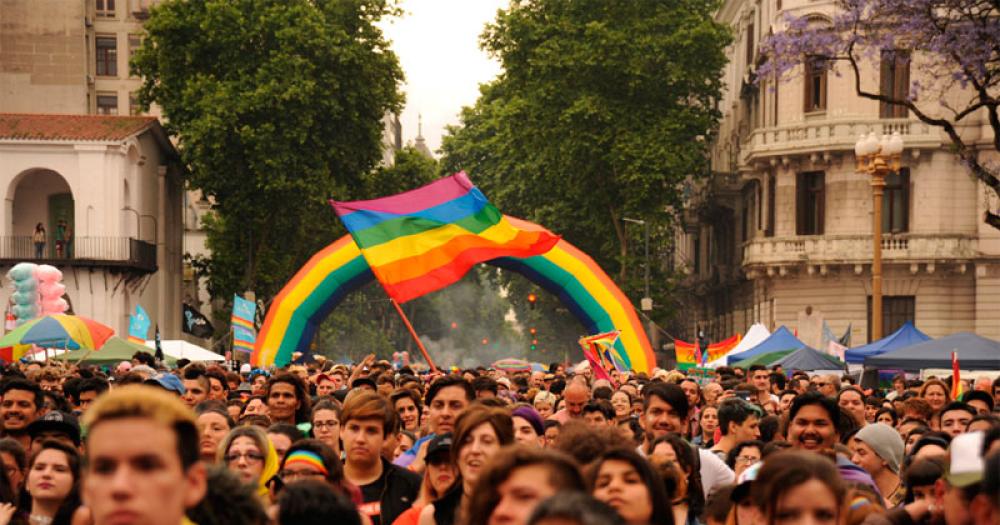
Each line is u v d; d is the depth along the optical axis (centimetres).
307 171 8625
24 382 1736
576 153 8962
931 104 7550
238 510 763
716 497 1191
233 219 8838
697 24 8819
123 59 11338
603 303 4325
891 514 1120
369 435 1388
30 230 8331
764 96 8606
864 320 7875
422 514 1178
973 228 7675
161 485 580
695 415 2502
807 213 8056
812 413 1517
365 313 15988
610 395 2541
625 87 8919
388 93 9069
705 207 10756
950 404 1892
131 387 609
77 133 7888
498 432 1135
